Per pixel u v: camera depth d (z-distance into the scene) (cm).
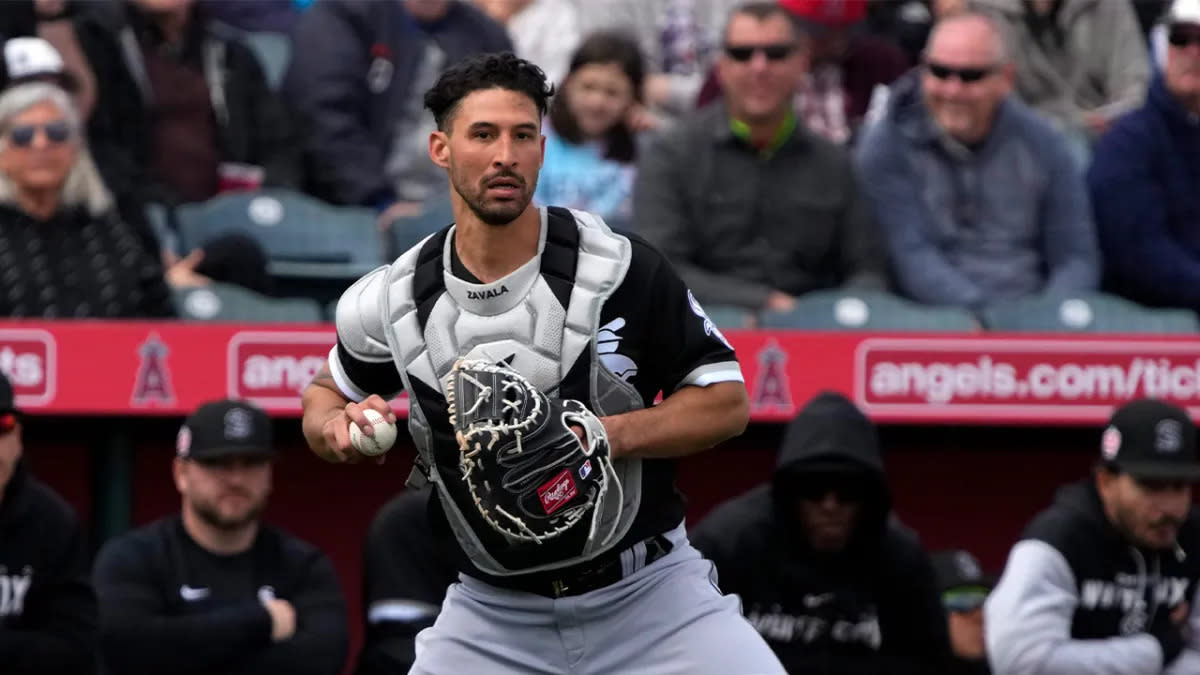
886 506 2061
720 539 2077
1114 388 2497
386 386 1383
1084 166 3022
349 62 2938
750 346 2445
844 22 3012
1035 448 2731
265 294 2644
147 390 2352
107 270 2436
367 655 2089
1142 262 2758
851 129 3041
